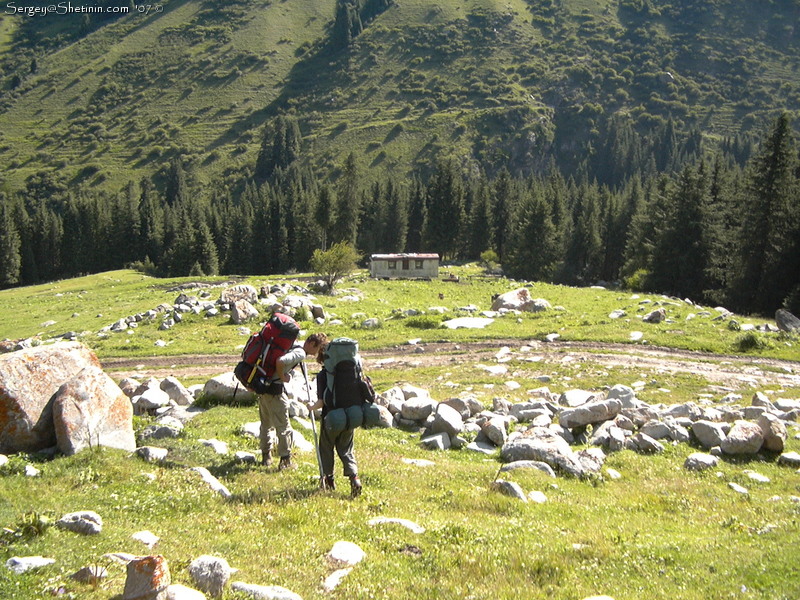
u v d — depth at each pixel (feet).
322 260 162.91
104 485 26.07
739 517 29.48
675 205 220.64
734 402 62.18
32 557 18.39
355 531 23.91
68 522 21.20
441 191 369.91
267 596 17.71
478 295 172.96
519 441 39.37
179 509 24.81
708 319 112.68
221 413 44.06
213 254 360.28
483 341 102.01
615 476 37.37
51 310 167.73
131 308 149.07
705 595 19.25
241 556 20.95
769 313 191.31
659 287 221.87
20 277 412.57
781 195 191.42
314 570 20.31
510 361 85.30
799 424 52.21
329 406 28.63
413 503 28.35
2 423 28.35
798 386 71.56
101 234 424.87
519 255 305.73
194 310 125.29
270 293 144.66
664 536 25.77
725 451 42.80
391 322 119.96
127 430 31.63
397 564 21.08
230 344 105.91
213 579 17.98
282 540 22.62
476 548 22.66
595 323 111.55
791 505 31.50
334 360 28.81
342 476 31.96
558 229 345.92
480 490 30.78
